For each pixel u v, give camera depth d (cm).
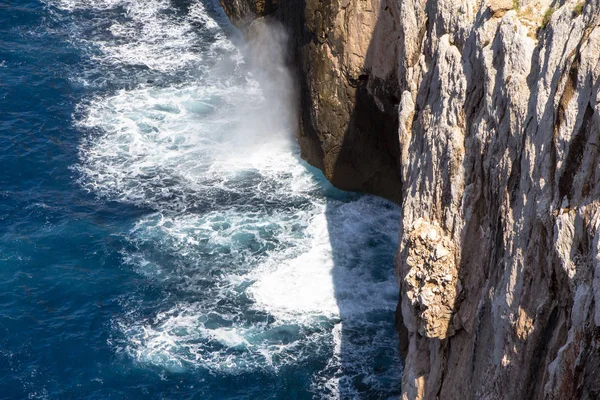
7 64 8512
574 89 3266
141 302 6062
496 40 3925
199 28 9544
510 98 3706
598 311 2838
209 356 5653
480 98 4106
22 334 5753
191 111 8238
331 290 6219
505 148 3734
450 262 4144
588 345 2892
